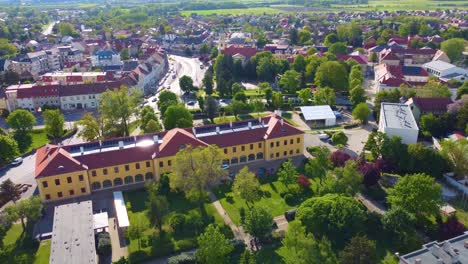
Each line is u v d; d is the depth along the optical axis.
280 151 156.38
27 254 105.00
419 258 84.12
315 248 92.75
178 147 140.12
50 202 129.75
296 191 130.12
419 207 110.31
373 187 132.50
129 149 139.38
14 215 109.00
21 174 151.12
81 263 90.88
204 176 120.56
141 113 192.88
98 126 168.38
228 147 149.25
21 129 187.12
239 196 130.88
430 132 171.75
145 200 129.75
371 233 109.19
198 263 99.25
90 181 134.75
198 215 120.69
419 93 199.12
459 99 187.62
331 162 139.25
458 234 106.06
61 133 182.75
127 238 110.81
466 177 136.25
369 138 150.62
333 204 107.38
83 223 105.81
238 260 101.25
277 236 108.88
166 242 108.69
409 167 138.25
